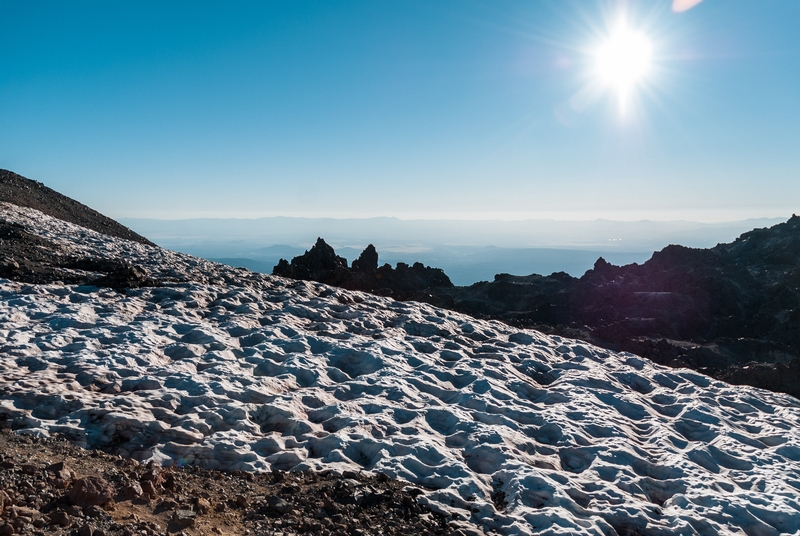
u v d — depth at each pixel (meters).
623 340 41.44
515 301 66.06
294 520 7.70
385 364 17.28
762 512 10.05
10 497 6.24
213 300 24.36
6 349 13.89
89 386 12.17
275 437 10.91
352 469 9.97
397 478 9.79
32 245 30.92
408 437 11.67
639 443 13.62
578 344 25.58
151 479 7.91
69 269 26.84
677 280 70.56
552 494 9.62
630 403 16.56
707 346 50.97
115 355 14.48
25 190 61.88
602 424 14.03
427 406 14.23
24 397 10.89
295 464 10.01
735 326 60.38
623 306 64.62
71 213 62.53
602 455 12.01
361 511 8.35
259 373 15.34
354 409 13.13
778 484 11.38
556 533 8.26
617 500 9.86
